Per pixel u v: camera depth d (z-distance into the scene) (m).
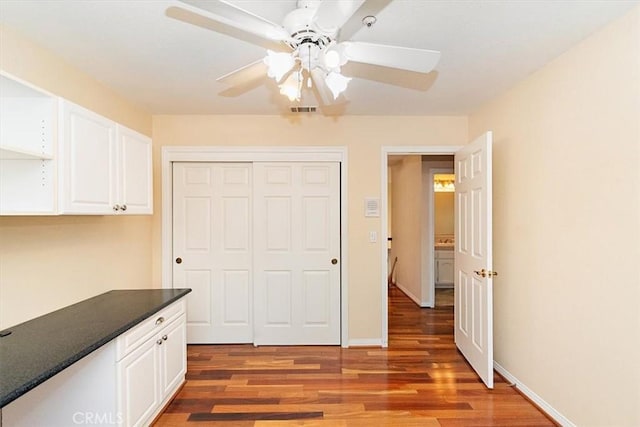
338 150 3.36
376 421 2.16
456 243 3.31
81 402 1.74
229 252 3.44
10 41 1.77
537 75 2.29
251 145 3.35
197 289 3.43
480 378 2.70
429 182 5.00
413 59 1.52
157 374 2.15
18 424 1.71
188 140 3.33
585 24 1.73
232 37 1.86
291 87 1.78
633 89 1.60
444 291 6.03
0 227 1.71
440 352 3.24
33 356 1.40
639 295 1.59
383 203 3.38
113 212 2.17
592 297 1.84
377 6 1.44
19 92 1.61
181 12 1.62
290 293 3.41
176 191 3.40
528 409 2.28
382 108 3.12
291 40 1.41
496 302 2.83
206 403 2.36
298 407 2.31
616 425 1.70
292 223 3.40
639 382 1.59
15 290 1.79
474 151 2.79
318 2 1.40
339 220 3.41
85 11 1.62
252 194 3.40
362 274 3.38
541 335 2.26
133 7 1.58
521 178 2.47
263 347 3.37
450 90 2.66
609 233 1.74
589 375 1.86
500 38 1.87
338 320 3.43
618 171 1.68
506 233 2.67
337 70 1.48
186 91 2.69
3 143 1.68
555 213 2.12
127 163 2.32
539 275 2.28
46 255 1.99
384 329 3.38
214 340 3.46
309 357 3.13
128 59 2.13
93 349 1.52
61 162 1.73
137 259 3.05
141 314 1.97
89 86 2.39
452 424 2.13
